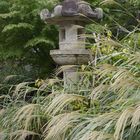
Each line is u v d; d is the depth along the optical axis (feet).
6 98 17.81
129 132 10.54
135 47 13.24
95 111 12.64
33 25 24.76
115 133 9.95
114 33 23.03
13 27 23.90
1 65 27.99
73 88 14.99
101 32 16.58
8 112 16.49
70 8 17.06
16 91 16.51
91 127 11.01
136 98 10.99
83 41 17.20
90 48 17.04
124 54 13.39
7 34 25.02
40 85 17.52
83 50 16.92
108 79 12.74
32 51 25.91
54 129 12.10
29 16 24.85
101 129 11.07
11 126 15.61
